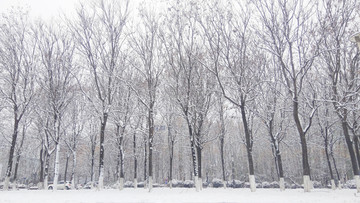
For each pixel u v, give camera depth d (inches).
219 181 1856.5
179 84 910.4
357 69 837.2
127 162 2202.3
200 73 972.6
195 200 484.7
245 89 834.2
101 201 474.0
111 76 897.5
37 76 971.3
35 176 2112.5
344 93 826.8
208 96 1020.5
